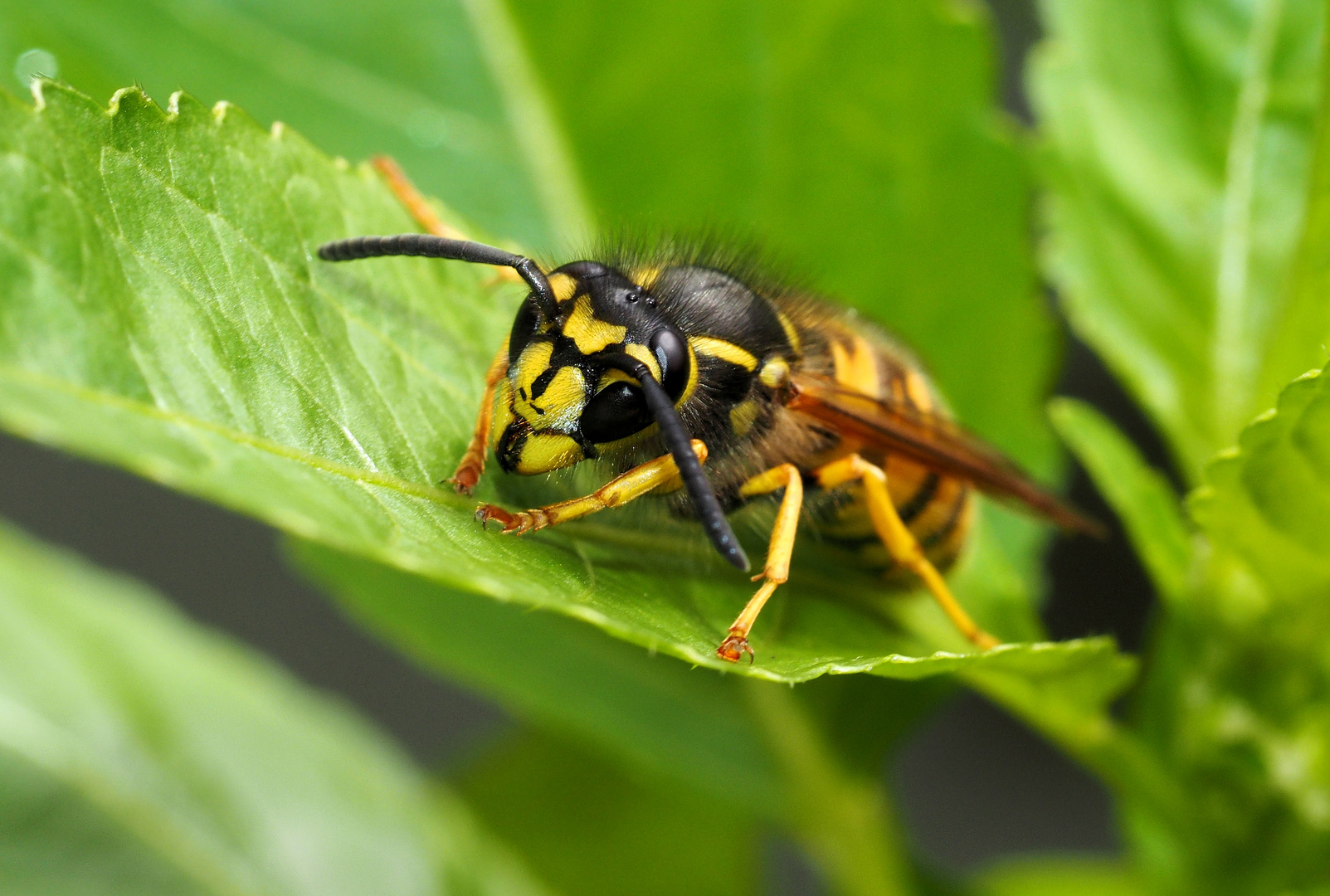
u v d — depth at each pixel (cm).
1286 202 11
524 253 10
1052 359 11
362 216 10
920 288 11
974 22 11
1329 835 10
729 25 11
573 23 11
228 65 11
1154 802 10
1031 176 11
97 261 9
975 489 11
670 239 11
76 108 9
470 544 9
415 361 10
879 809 11
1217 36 11
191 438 9
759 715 11
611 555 10
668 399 10
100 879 11
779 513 10
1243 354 11
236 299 9
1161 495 10
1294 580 10
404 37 11
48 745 11
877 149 11
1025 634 11
